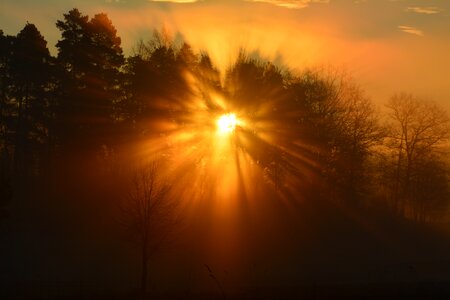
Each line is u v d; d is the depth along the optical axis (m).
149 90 59.22
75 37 60.72
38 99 62.69
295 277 41.34
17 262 42.28
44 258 43.44
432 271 44.97
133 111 60.69
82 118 59.00
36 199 57.41
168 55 62.12
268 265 45.50
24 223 51.53
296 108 62.47
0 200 31.91
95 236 49.31
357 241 58.09
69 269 40.88
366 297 24.95
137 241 37.81
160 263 43.28
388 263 49.72
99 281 36.75
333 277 41.69
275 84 63.06
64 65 61.66
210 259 45.62
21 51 61.31
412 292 26.19
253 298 24.78
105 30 61.41
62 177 59.47
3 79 62.84
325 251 52.91
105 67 60.84
